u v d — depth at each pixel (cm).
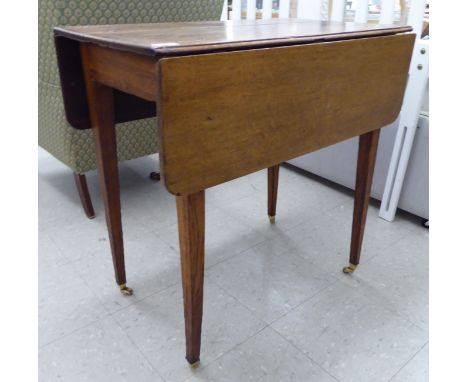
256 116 72
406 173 146
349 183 169
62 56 85
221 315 107
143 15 135
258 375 91
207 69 62
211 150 68
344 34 84
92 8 122
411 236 144
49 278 119
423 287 118
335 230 147
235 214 158
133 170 197
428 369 92
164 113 60
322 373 91
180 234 76
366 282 120
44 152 216
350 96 89
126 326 103
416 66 129
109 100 90
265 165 78
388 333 102
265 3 190
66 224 149
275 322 105
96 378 89
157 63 57
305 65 76
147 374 90
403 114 137
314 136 85
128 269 125
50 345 97
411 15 136
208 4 153
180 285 118
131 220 152
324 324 105
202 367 92
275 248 136
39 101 144
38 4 121
